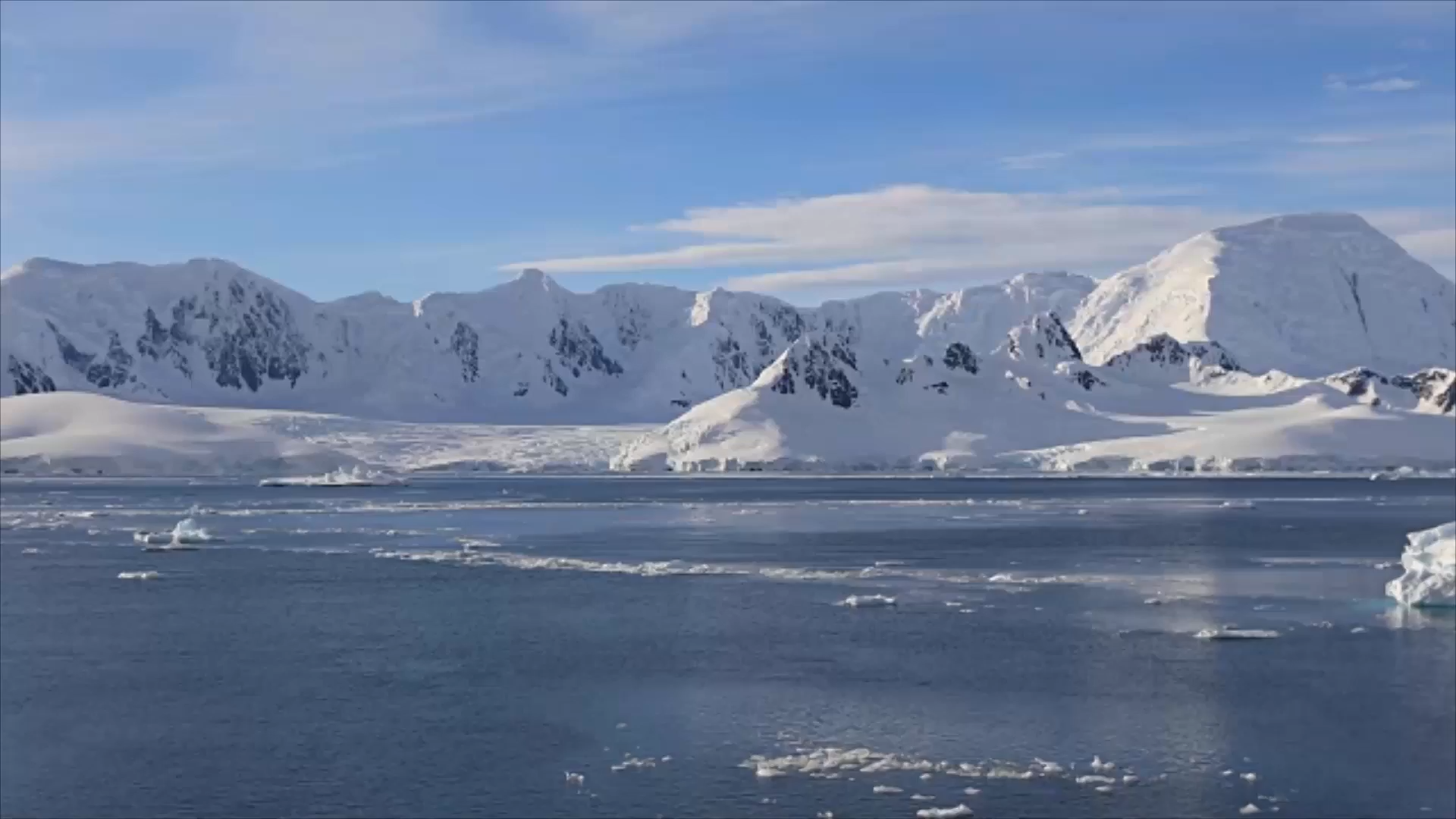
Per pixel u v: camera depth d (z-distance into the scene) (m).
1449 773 49.31
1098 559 121.81
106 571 114.19
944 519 178.38
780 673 67.00
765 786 48.25
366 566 116.81
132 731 57.22
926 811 45.06
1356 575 107.19
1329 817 44.88
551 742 54.66
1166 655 70.62
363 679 67.19
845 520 177.38
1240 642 74.25
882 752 52.56
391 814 46.31
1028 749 52.66
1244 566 114.81
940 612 86.06
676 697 62.03
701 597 94.25
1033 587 98.94
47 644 77.75
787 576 106.81
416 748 53.97
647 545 138.62
